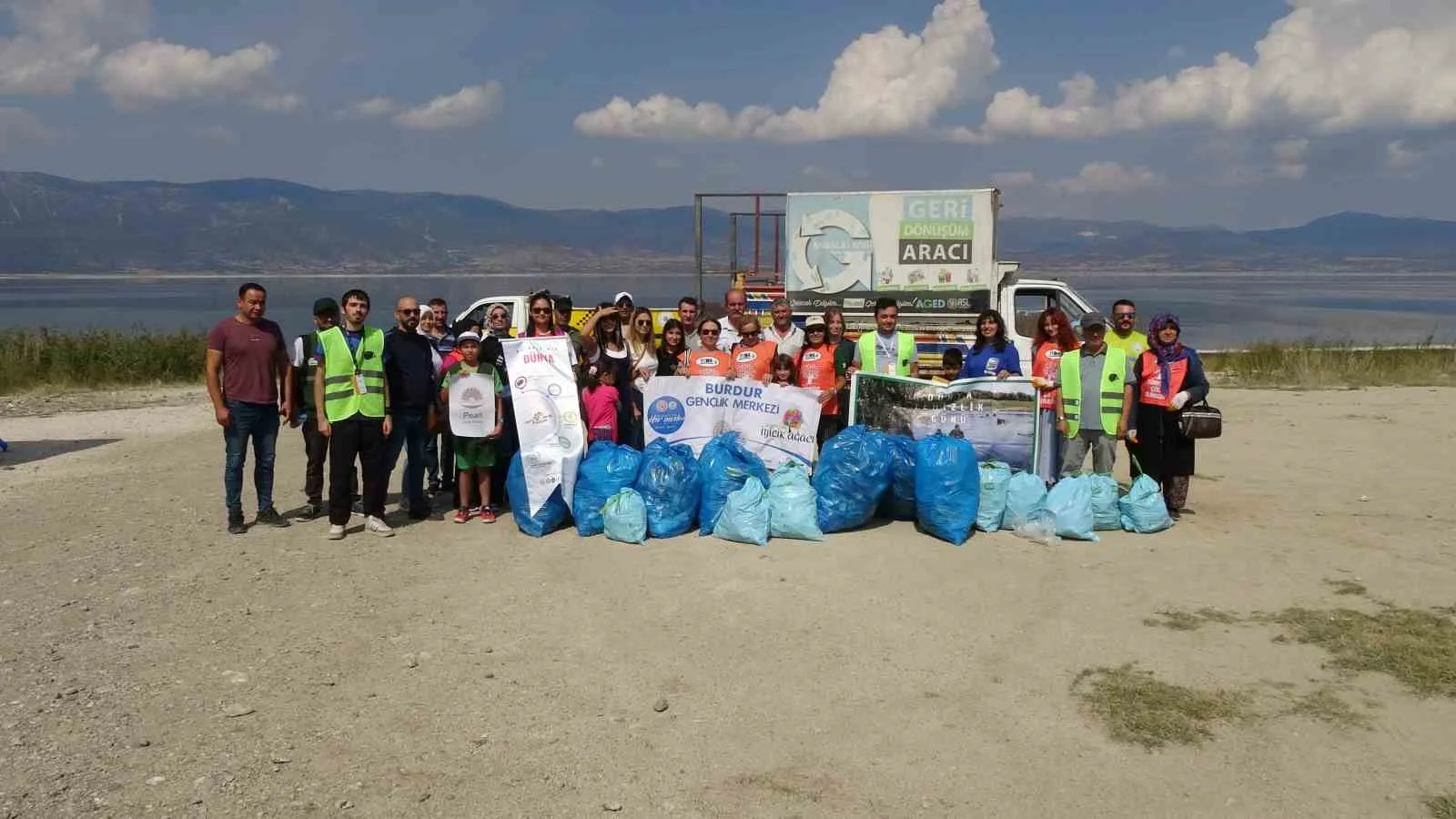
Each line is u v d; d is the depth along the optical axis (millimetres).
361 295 8578
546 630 6352
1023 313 15523
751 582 7246
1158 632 6223
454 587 7230
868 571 7492
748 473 8773
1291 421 15586
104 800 4238
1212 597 6867
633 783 4445
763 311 16062
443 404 9508
